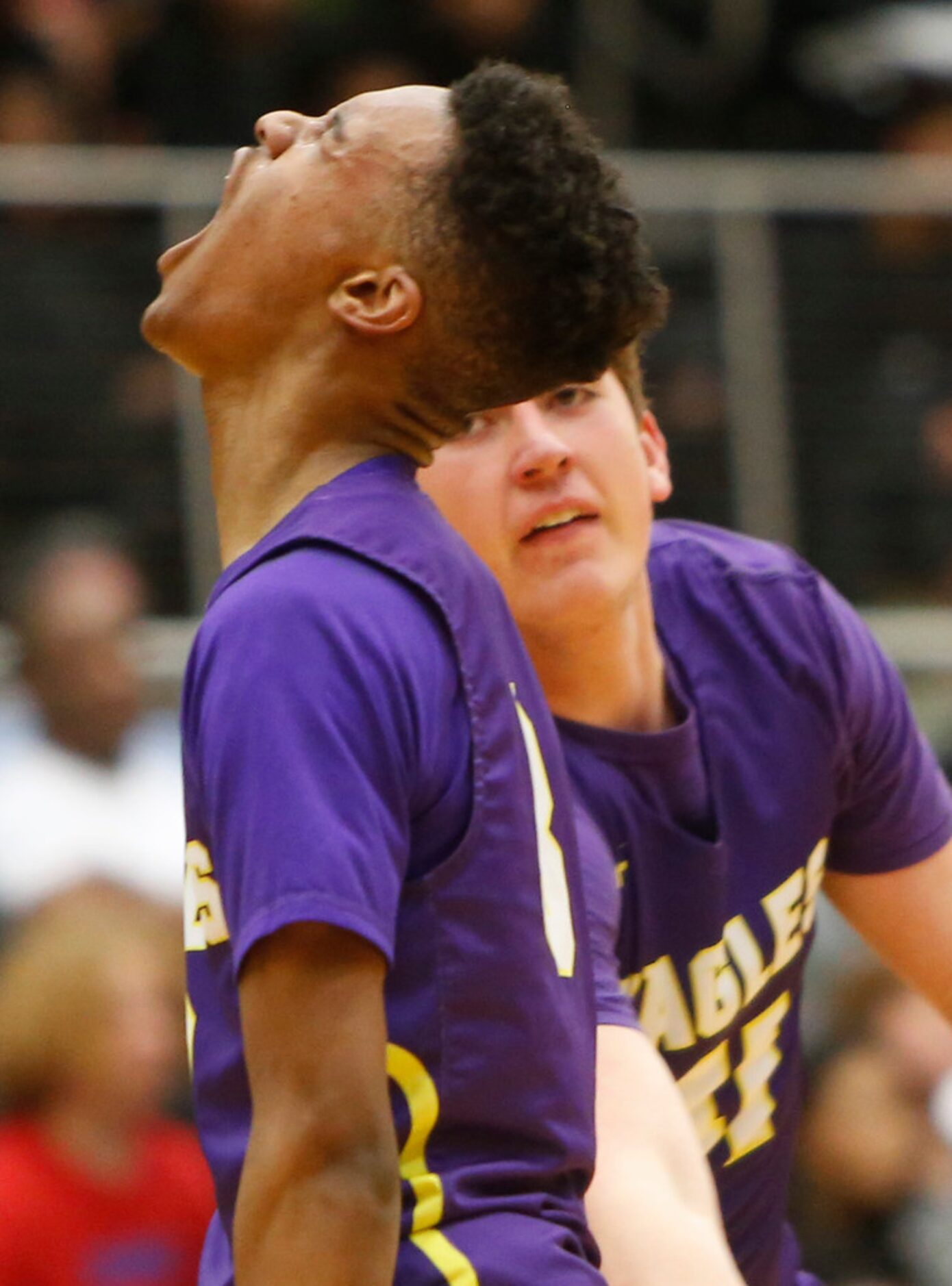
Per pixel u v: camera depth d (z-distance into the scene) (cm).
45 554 1392
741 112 1903
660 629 628
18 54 1662
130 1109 981
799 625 637
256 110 1748
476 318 405
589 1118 421
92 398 1506
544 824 427
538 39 1861
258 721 378
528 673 445
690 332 1594
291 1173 360
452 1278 385
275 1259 359
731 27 1903
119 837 1247
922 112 1858
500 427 564
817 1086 1212
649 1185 466
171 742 1330
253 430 422
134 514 1494
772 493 1588
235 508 423
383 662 388
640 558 581
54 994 980
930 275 1638
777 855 620
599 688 599
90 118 1684
